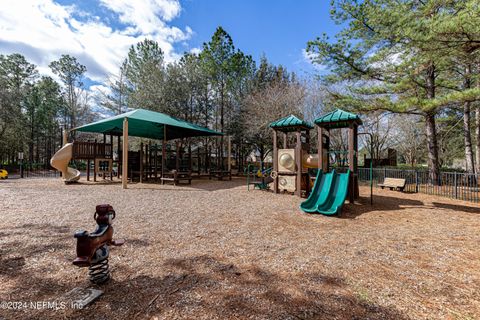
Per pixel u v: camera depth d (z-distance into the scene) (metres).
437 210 5.90
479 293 2.18
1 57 23.84
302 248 3.26
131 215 5.04
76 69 29.17
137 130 14.27
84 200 6.70
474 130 16.92
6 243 3.28
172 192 8.58
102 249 2.21
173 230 4.01
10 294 2.05
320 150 7.09
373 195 8.44
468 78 11.15
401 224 4.59
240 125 18.92
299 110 16.02
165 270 2.54
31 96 24.95
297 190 7.76
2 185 10.10
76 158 11.01
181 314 1.80
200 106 19.48
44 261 2.71
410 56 9.27
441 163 22.81
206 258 2.87
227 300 2.00
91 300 1.94
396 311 1.89
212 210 5.64
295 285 2.27
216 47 18.08
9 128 21.73
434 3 7.21
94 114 29.11
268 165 18.36
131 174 12.29
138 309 1.86
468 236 3.88
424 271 2.62
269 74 21.25
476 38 5.99
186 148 20.84
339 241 3.57
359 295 2.11
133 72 19.95
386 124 19.56
